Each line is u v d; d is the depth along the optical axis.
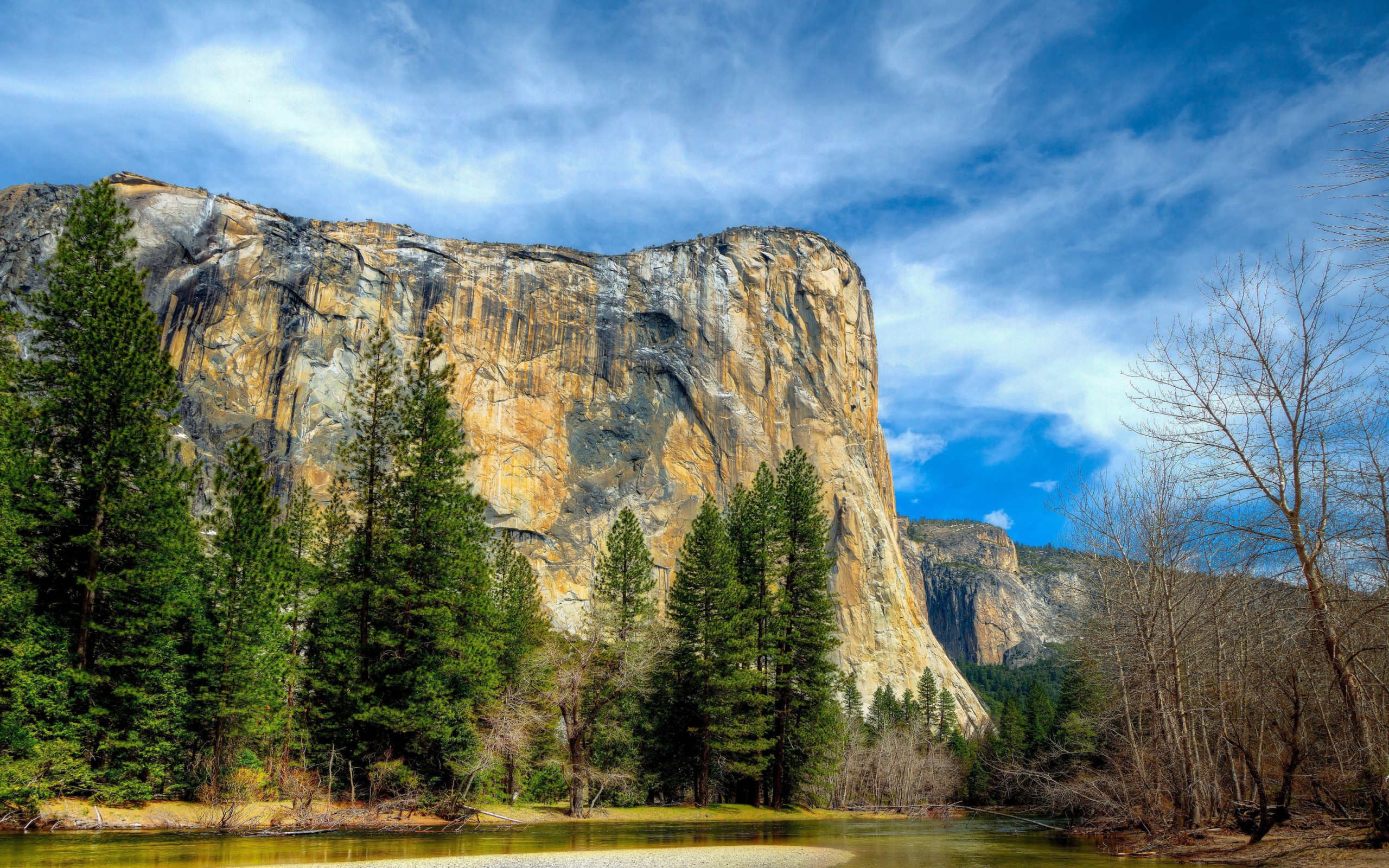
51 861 18.61
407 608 36.12
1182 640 26.83
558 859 22.09
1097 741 37.56
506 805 37.94
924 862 23.73
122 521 28.47
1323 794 24.50
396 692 35.50
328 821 29.81
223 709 30.27
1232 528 19.50
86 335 28.78
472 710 36.84
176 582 30.56
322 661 37.09
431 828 30.70
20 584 26.58
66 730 26.02
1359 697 18.98
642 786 45.59
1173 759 26.17
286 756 35.03
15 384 28.34
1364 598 18.92
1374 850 18.92
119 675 28.73
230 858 19.73
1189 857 23.02
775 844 29.28
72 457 29.02
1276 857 20.23
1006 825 44.78
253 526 32.88
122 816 26.36
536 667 38.62
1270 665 22.92
